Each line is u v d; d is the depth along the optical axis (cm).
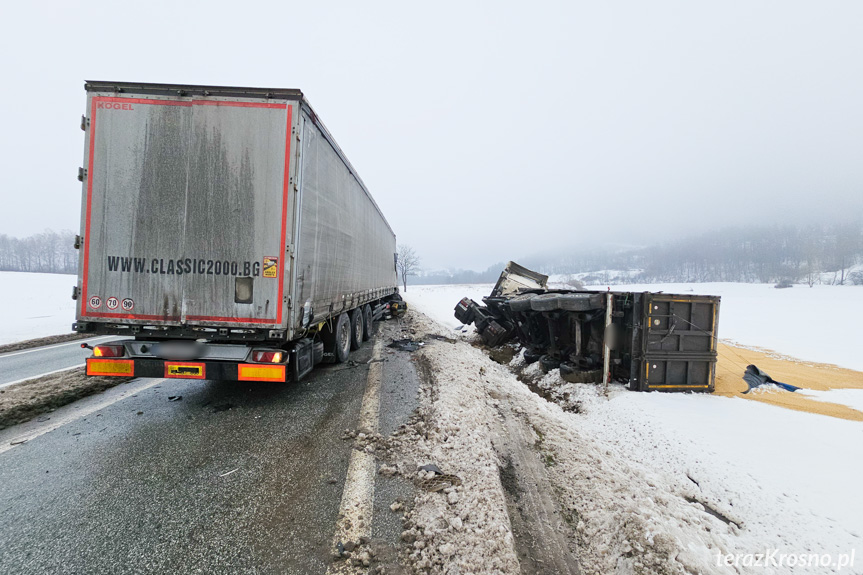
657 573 199
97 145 402
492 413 427
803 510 271
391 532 232
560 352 675
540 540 234
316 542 224
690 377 543
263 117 407
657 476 327
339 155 597
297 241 415
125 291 404
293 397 489
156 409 449
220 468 311
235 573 201
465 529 229
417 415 418
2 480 291
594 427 451
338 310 607
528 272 1278
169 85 400
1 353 809
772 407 474
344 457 328
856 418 436
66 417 423
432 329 1159
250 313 404
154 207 403
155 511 254
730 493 300
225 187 404
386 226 1287
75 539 226
